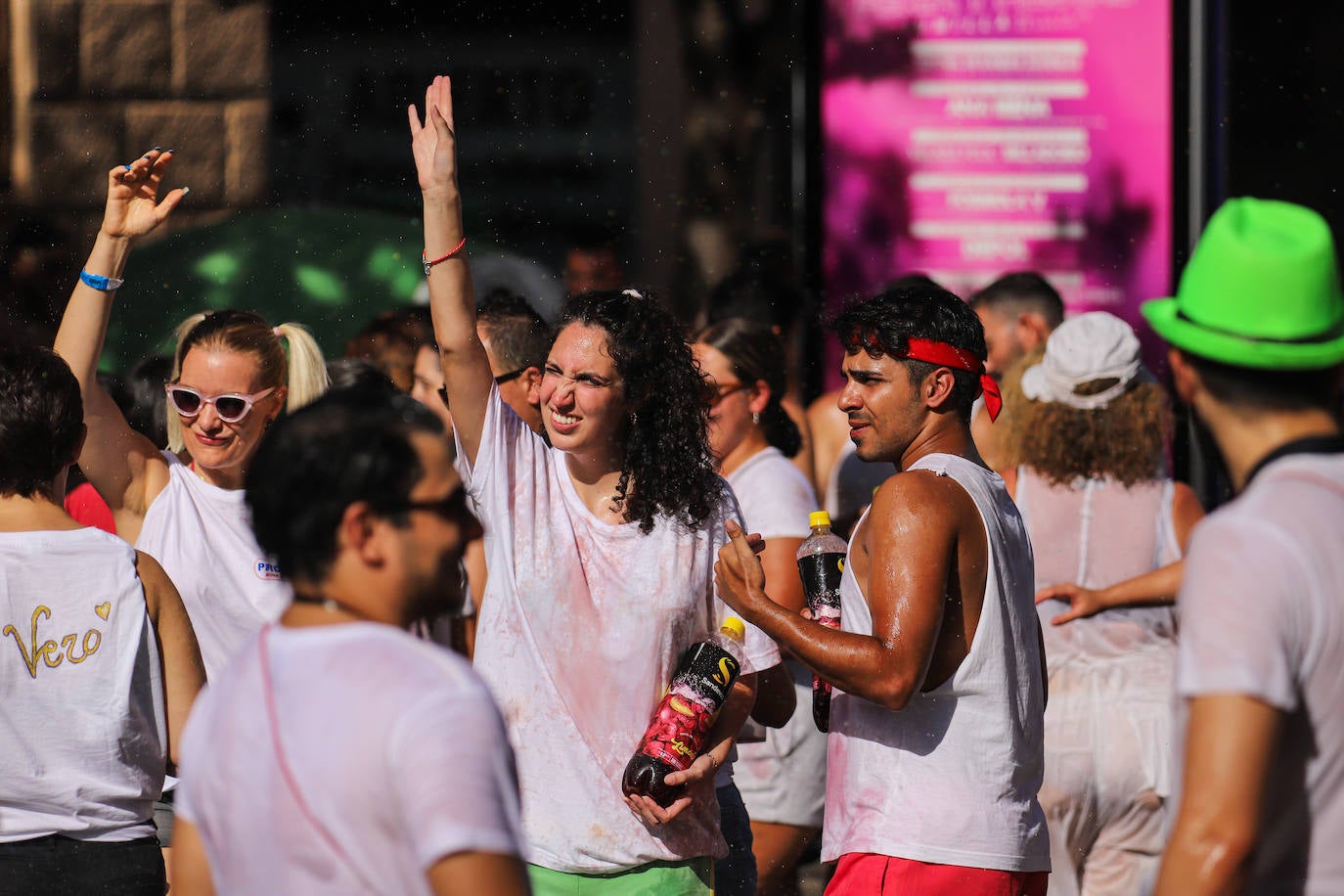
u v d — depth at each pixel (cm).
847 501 1396
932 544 765
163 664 802
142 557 805
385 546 518
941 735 790
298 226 1845
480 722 488
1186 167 1731
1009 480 1091
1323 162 1814
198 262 1781
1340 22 1792
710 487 850
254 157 2177
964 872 776
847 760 816
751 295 1738
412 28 2250
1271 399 582
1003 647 791
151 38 2123
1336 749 547
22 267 2002
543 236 2273
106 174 2120
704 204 2200
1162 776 1051
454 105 2280
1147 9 1719
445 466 531
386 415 528
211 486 966
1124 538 1068
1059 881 1074
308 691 496
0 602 755
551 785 814
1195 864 530
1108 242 1742
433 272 851
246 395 952
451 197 850
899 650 754
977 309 1508
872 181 1755
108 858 778
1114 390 1066
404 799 474
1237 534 550
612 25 2266
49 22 2091
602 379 816
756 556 819
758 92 2175
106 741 769
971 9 1728
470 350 851
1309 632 538
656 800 800
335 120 2227
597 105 2275
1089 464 1070
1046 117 1734
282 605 950
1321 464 565
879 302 831
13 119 2091
